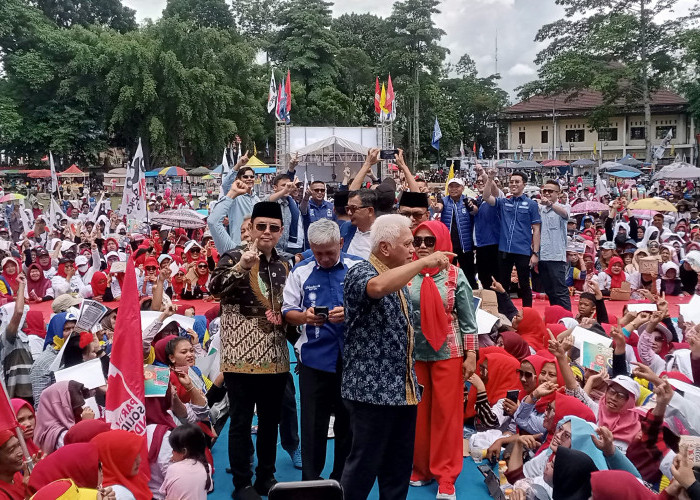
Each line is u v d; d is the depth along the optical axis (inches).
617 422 201.6
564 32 1866.4
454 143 2923.2
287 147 1485.0
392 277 151.9
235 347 194.9
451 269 208.2
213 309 336.2
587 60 1787.6
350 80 2645.2
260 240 196.2
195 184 2049.7
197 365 264.5
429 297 196.5
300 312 187.0
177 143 2158.0
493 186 378.9
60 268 570.6
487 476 210.8
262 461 202.8
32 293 544.7
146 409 208.4
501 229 380.8
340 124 2491.4
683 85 2031.3
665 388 187.0
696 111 2021.4
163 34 2091.5
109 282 548.1
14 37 2203.5
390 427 163.3
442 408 200.4
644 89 1807.3
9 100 2052.2
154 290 301.7
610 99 1856.5
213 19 2682.1
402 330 164.4
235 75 2222.0
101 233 760.3
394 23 2605.8
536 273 512.7
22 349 273.3
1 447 170.6
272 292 197.2
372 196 241.0
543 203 393.1
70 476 162.1
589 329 292.5
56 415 210.5
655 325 280.2
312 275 192.2
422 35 2554.1
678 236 644.1
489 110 3211.1
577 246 547.2
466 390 258.5
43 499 141.8
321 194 361.1
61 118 2106.3
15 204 886.4
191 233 766.5
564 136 2471.7
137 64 2020.2
